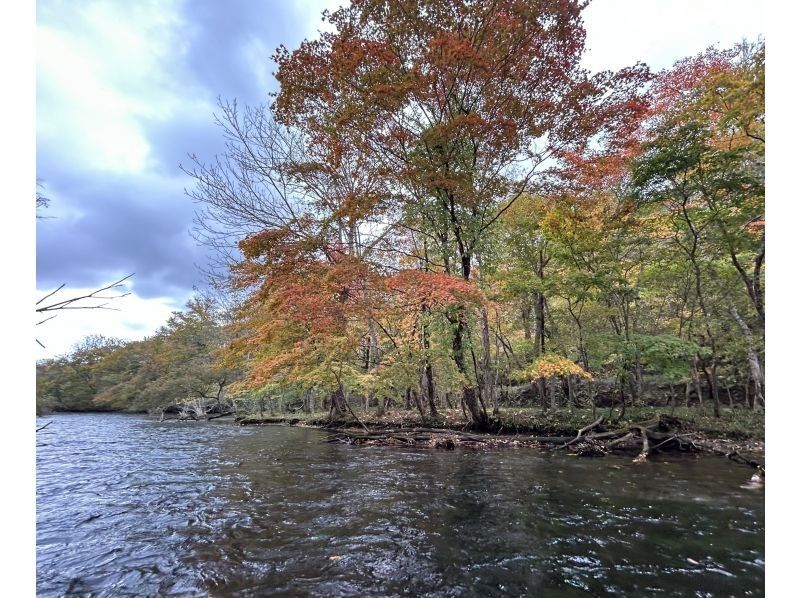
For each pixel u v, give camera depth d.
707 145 8.04
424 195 11.82
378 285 9.82
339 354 13.67
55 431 18.55
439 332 11.74
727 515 4.89
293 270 10.52
